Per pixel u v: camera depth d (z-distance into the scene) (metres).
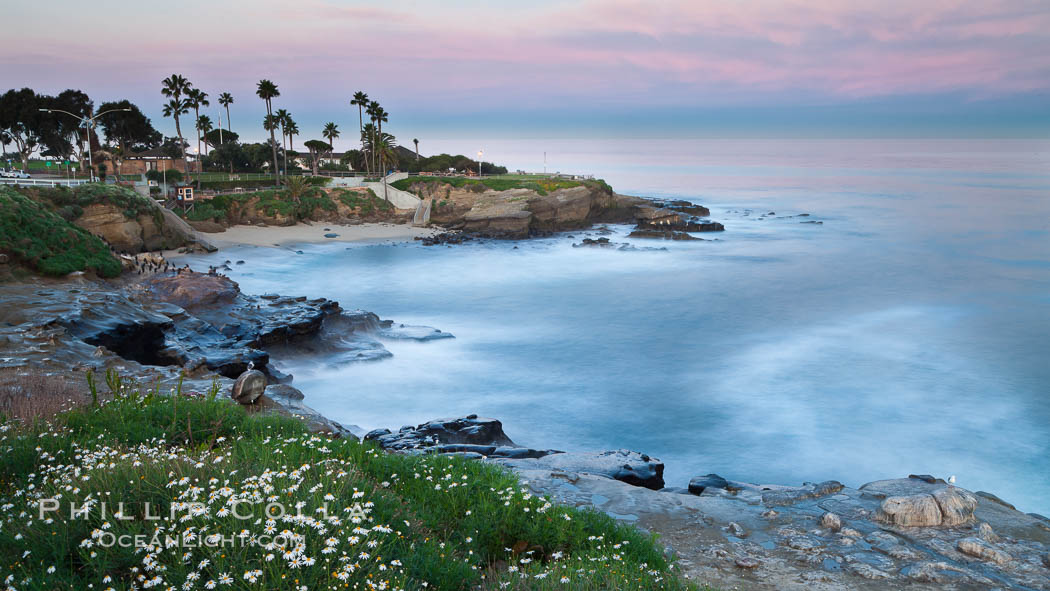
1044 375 48.16
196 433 11.59
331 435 15.44
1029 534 10.36
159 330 32.44
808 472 32.72
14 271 39.94
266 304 48.06
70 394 15.01
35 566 5.93
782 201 188.25
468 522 8.61
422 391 42.41
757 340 58.03
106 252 48.16
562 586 7.03
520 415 39.44
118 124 130.38
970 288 79.94
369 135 147.50
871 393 44.44
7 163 125.56
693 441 36.38
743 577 8.73
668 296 75.00
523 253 100.06
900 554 9.40
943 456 34.59
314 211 111.62
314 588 5.67
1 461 8.91
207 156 153.62
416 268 88.06
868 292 77.69
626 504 11.57
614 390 44.62
